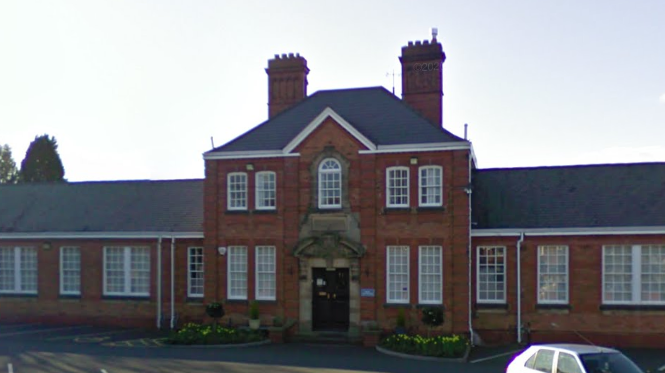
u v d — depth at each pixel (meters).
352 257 29.91
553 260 29.28
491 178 32.94
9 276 37.25
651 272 28.16
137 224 35.69
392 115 31.33
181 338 28.42
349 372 22.23
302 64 33.94
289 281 30.73
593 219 29.09
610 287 28.58
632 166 31.48
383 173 29.97
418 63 32.53
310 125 30.58
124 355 25.58
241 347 27.91
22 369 22.78
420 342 26.28
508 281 29.55
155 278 34.69
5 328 34.38
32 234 36.62
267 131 32.50
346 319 30.34
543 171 32.56
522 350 27.45
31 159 70.44
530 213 30.22
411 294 29.42
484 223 30.19
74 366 23.25
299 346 28.31
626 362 16.03
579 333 28.67
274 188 31.44
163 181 39.38
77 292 36.03
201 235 33.84
